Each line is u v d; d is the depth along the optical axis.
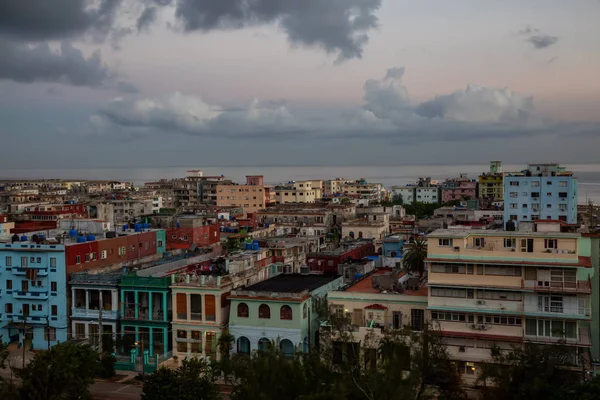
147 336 82.94
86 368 66.88
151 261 102.56
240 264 86.44
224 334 74.44
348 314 72.88
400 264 94.69
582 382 56.38
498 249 67.19
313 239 127.19
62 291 86.94
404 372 59.09
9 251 89.19
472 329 67.19
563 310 64.50
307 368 54.94
